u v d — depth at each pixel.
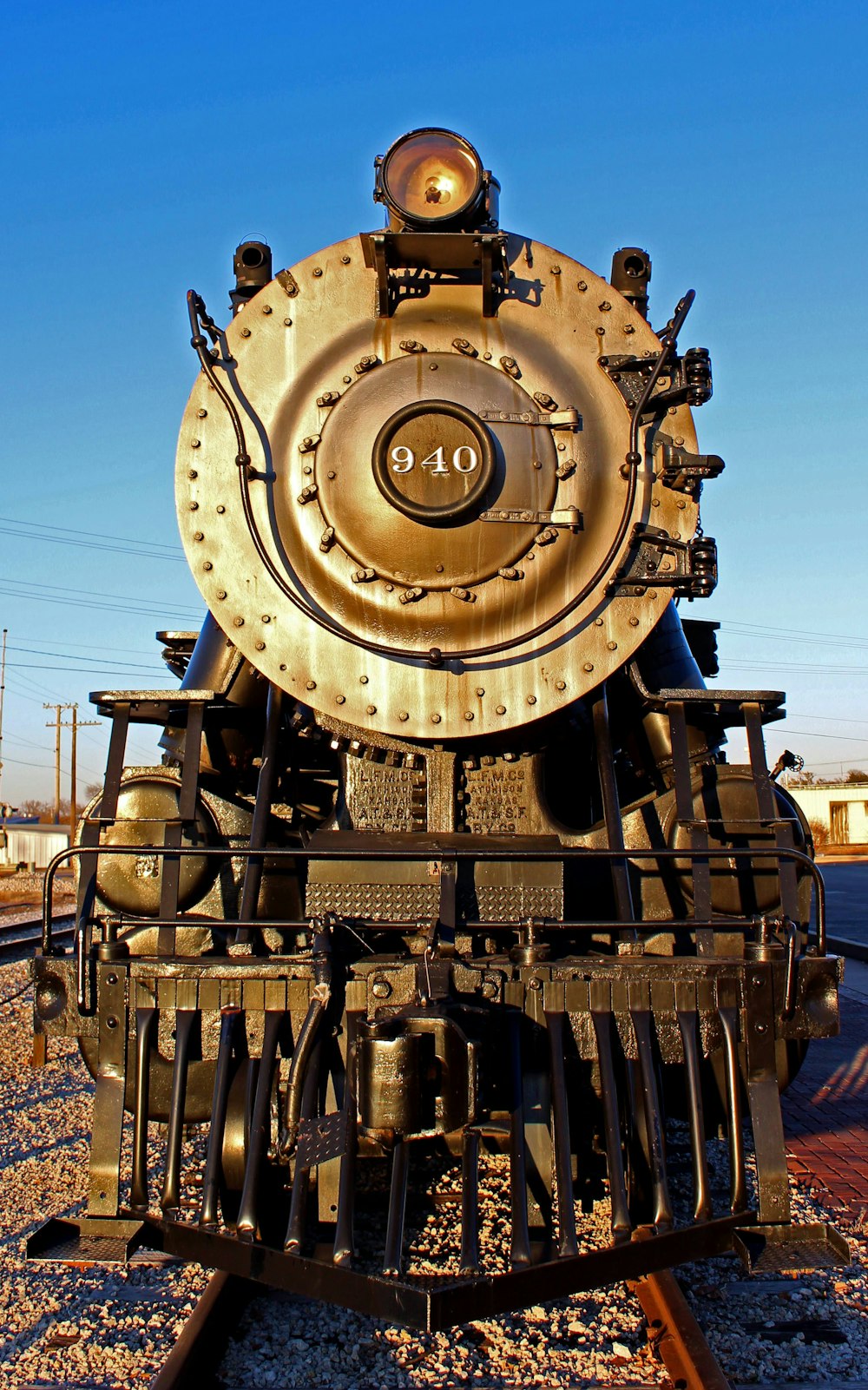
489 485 4.71
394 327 5.02
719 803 4.98
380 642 4.84
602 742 4.86
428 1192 4.95
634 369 5.08
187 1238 3.64
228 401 4.92
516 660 4.82
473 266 5.00
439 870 4.31
